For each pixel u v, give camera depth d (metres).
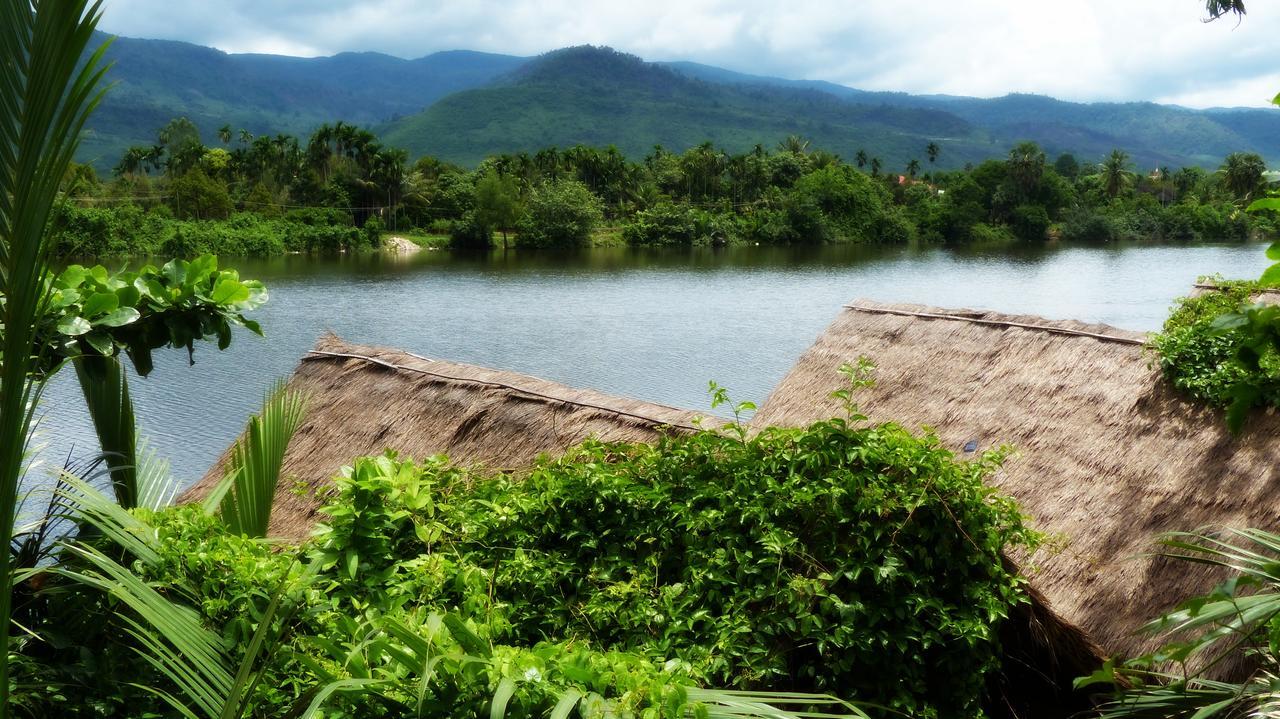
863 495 4.45
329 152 118.25
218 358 31.05
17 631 3.68
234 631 3.41
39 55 2.10
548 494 4.69
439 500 5.01
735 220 128.38
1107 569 5.85
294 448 7.81
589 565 4.55
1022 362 7.95
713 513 4.51
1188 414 6.63
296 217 103.12
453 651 2.81
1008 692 5.52
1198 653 4.75
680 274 79.88
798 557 4.37
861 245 125.75
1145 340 7.46
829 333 9.48
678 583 4.28
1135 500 6.25
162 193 100.38
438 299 58.88
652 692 2.64
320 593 3.76
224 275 4.58
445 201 118.56
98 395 4.50
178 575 3.73
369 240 101.69
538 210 112.62
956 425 7.69
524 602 4.25
